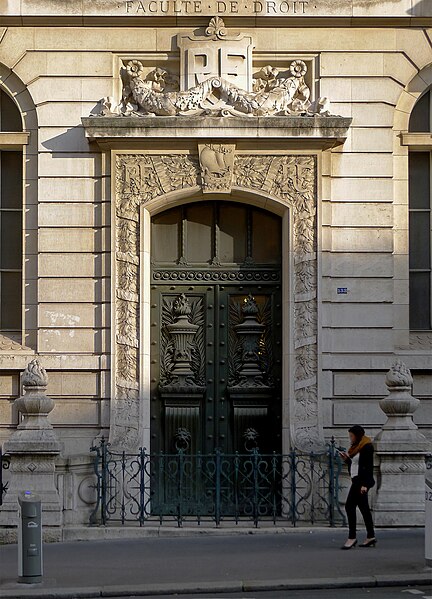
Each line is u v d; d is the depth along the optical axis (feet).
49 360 66.80
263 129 66.59
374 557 52.39
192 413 68.74
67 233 67.62
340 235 67.72
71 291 67.36
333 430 66.74
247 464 68.03
